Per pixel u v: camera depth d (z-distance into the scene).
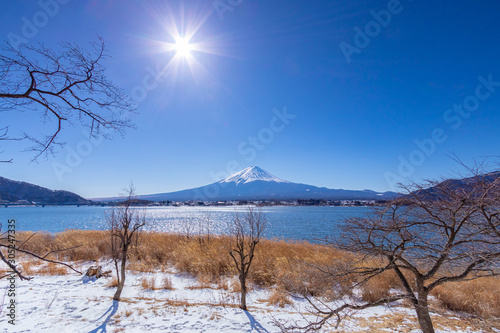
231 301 7.27
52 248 12.69
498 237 3.38
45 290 7.50
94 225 51.09
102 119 3.55
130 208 8.02
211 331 5.20
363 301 7.28
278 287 8.00
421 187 3.69
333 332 5.46
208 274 9.56
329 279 4.64
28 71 2.97
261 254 10.66
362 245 4.20
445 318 6.32
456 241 3.75
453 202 3.46
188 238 15.31
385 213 3.95
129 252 12.10
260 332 5.25
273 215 96.50
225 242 12.13
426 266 4.55
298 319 6.07
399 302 7.27
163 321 5.59
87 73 3.39
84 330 4.94
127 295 7.49
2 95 2.77
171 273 10.14
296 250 11.63
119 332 4.95
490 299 6.78
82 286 8.15
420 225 3.96
